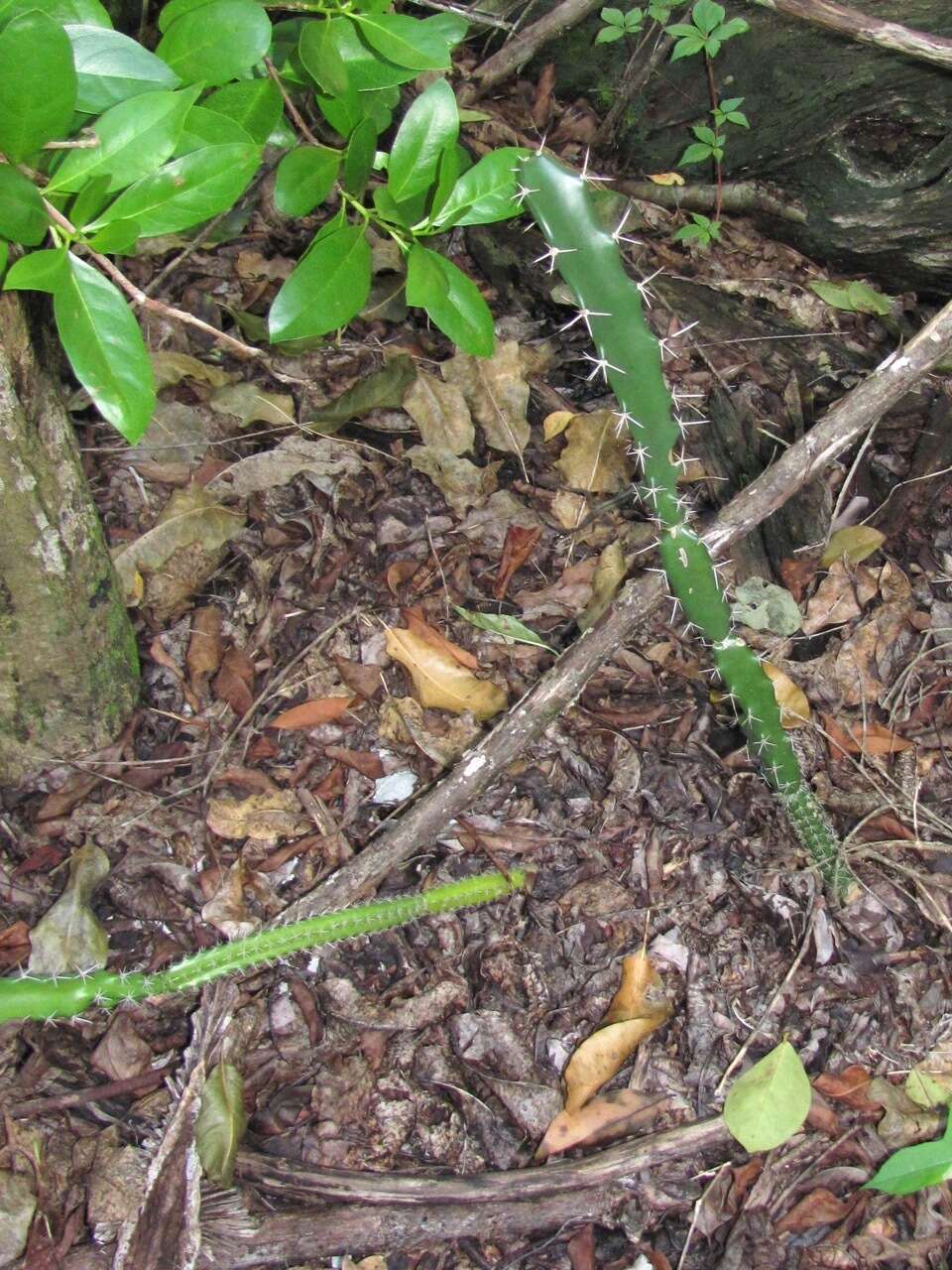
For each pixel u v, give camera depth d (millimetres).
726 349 1779
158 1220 1252
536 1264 1312
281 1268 1289
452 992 1410
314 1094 1358
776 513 1678
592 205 1280
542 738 1540
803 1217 1339
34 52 956
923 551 1712
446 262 1208
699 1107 1378
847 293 1858
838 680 1615
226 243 1768
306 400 1681
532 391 1745
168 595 1562
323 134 1642
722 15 1652
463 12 1784
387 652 1562
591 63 1890
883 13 1723
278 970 1414
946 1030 1428
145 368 1022
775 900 1478
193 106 1074
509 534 1648
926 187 1814
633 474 1696
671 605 1619
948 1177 1256
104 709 1458
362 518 1645
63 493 1311
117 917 1425
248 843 1467
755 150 1870
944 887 1492
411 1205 1307
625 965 1421
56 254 1012
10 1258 1252
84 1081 1343
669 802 1521
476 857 1479
